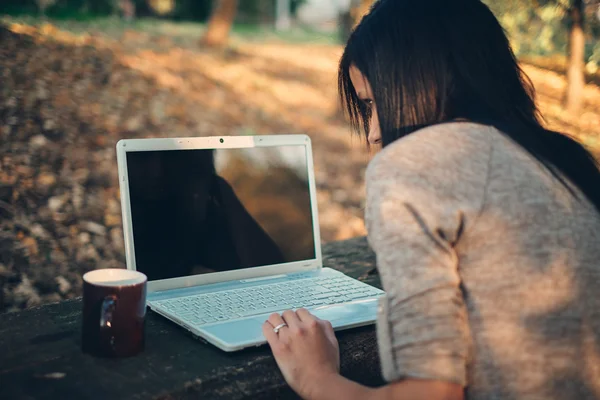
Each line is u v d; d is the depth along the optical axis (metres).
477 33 1.03
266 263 1.65
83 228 3.82
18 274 3.21
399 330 0.86
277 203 1.68
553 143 1.00
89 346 1.13
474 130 0.95
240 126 6.76
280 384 1.12
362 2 5.45
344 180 5.80
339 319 1.32
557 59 5.85
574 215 0.94
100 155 4.93
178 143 1.55
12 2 9.94
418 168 0.90
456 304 0.86
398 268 0.87
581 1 4.95
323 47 12.70
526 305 0.88
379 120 1.06
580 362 0.90
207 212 1.58
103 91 6.48
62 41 7.93
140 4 14.22
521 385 0.88
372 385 1.31
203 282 1.55
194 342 1.22
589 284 0.92
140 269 1.48
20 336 1.22
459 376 0.84
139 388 1.01
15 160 4.38
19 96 5.54
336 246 2.14
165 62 8.42
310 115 7.73
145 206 1.50
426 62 1.01
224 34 10.30
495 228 0.89
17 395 0.97
